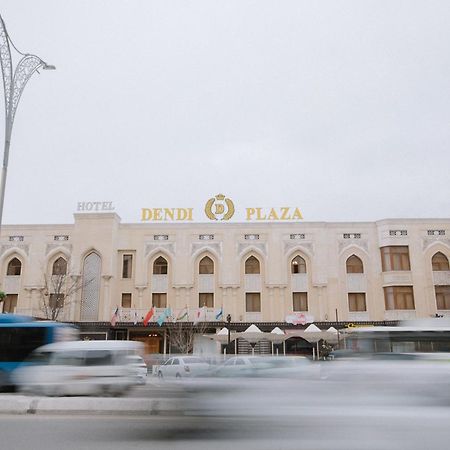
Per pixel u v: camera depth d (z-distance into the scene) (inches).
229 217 1656.0
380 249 1581.0
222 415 372.8
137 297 1587.1
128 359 618.2
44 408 479.5
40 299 1578.5
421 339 564.7
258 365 414.0
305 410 370.9
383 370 413.4
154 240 1628.9
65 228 1646.2
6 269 1627.7
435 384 411.2
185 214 1683.1
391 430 357.1
